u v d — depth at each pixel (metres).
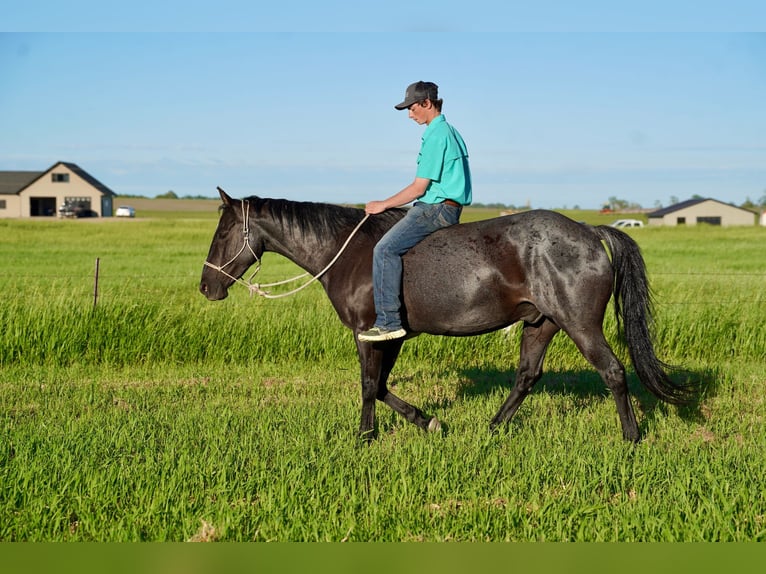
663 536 4.56
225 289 7.09
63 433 6.38
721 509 4.86
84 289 16.03
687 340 11.15
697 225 59.22
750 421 7.48
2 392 8.51
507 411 6.75
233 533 4.60
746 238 45.84
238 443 6.11
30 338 10.11
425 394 8.70
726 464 5.58
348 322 6.58
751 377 9.49
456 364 10.45
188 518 4.70
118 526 4.59
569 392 8.77
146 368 10.01
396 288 6.15
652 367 6.01
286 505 4.86
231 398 8.29
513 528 4.68
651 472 5.44
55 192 88.50
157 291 16.92
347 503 4.92
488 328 6.19
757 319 11.29
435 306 6.12
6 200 88.00
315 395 8.54
